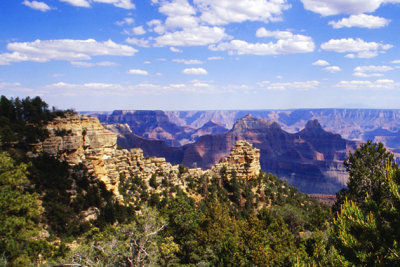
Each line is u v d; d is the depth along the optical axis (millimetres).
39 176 53219
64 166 61656
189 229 52312
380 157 42781
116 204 62688
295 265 23828
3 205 29859
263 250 41375
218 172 107000
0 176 32656
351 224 17438
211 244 50031
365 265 16172
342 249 17375
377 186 40156
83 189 61719
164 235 49750
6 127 55438
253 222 51062
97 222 54531
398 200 16297
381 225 16656
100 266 31766
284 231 53781
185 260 49469
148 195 79938
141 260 33969
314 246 39438
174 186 93000
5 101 61562
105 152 73062
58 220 49031
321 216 70562
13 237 30578
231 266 41812
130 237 35438
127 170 86875
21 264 30469
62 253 37250
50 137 62031
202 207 79000
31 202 34250
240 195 97688
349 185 44656
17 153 54562
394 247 15391
